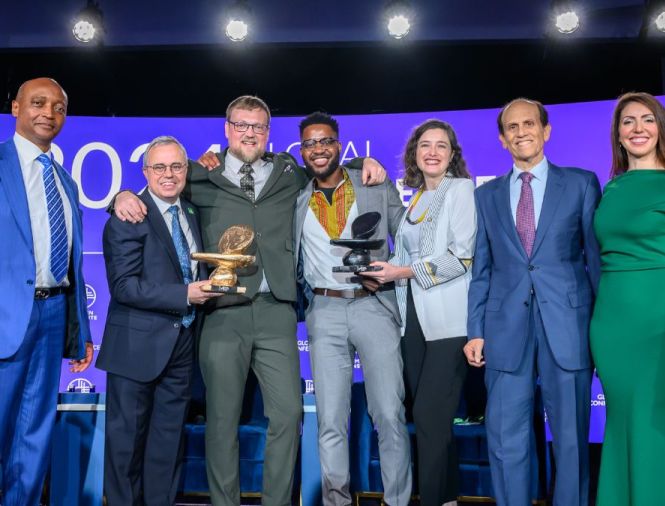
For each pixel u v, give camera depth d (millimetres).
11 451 2770
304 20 5355
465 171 3115
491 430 2750
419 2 5332
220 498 2773
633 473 2451
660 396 2438
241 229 2824
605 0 5203
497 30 5289
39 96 2838
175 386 2887
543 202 2770
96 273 4949
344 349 2930
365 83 5859
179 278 2863
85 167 5027
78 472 3115
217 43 5379
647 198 2514
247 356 2863
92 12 5168
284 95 5914
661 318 2443
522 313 2725
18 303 2707
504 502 2699
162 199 2898
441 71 5750
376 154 5023
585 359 2666
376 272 2785
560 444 2656
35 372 2791
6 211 2740
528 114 2822
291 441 2840
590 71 5531
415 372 2996
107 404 2836
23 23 5379
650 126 2605
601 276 2645
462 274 2887
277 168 3014
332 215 2990
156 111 5973
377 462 3281
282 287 2896
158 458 2869
